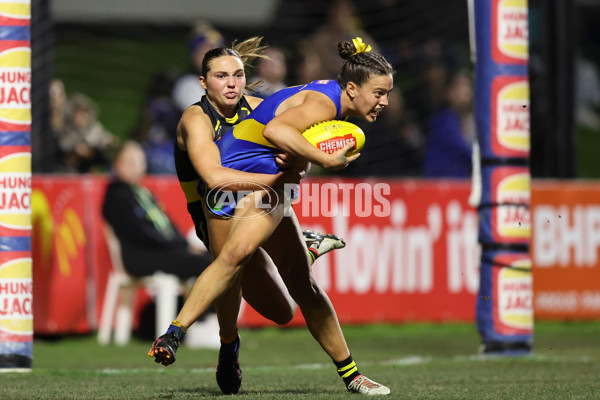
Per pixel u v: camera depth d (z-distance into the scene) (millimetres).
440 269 30828
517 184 22844
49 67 31641
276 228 14086
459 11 46031
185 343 27812
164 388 15977
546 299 31344
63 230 28234
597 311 31703
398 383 16734
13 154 18906
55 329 28062
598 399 14188
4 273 18891
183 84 34500
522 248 22938
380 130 38219
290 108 13555
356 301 30156
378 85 13805
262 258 14328
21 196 19016
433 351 25625
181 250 28328
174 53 52062
